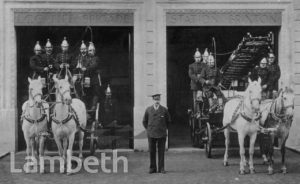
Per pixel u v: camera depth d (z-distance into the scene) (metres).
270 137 14.86
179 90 20.89
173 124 21.23
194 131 19.58
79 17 19.73
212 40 20.48
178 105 21.08
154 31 19.92
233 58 18.11
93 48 18.17
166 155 18.67
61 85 14.95
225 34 20.48
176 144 20.83
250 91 14.77
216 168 15.98
